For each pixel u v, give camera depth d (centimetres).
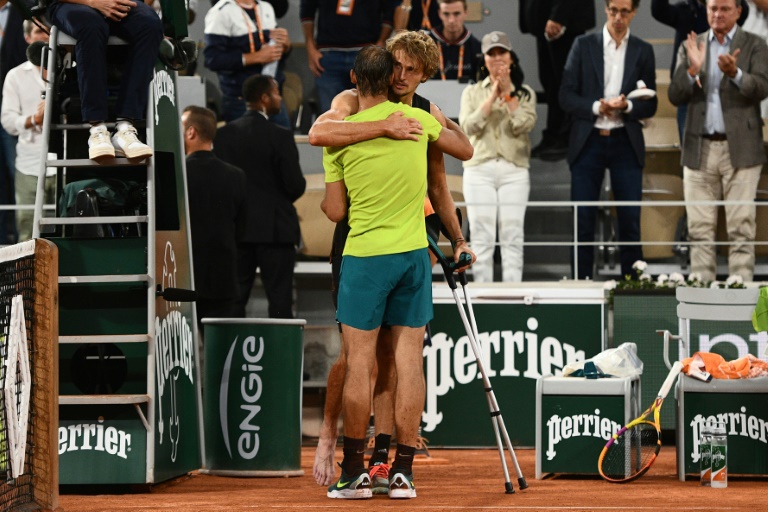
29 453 1036
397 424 1188
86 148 1411
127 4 1322
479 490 1305
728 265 2336
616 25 2248
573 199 2244
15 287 1034
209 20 2381
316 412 2105
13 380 1007
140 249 1329
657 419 1430
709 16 2203
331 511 1072
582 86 2264
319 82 2511
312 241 2312
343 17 2481
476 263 2230
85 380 1389
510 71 2256
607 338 1944
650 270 2355
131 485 1307
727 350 1894
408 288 1180
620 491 1304
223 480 1451
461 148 1209
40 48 1353
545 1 2569
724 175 2188
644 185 2433
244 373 1495
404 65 1196
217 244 1844
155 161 1352
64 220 1327
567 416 1490
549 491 1291
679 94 2206
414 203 1181
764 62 2181
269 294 2027
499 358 1947
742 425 1459
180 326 1442
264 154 2009
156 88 1395
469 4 2944
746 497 1241
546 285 1962
